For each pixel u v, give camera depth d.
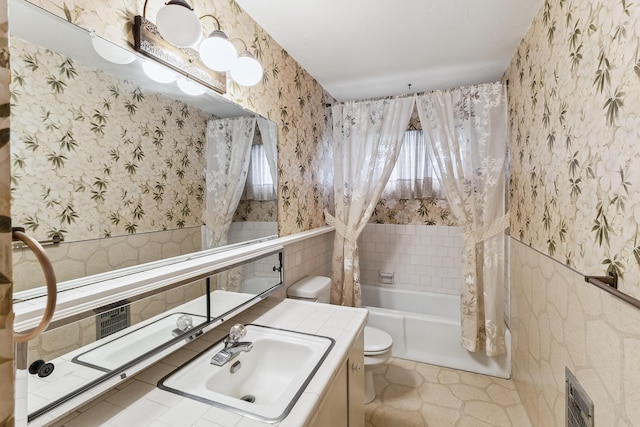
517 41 1.80
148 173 0.97
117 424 0.72
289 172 1.95
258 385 1.13
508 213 2.13
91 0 0.81
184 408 0.77
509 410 1.83
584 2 1.04
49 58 0.71
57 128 0.72
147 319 0.90
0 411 0.31
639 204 0.76
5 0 0.31
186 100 1.12
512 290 2.11
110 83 0.85
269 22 1.61
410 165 2.91
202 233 1.21
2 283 0.31
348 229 2.44
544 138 1.43
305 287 1.90
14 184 0.64
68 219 0.74
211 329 1.18
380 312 2.53
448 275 2.90
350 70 2.20
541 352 1.52
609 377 0.91
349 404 1.17
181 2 0.94
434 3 1.46
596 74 0.96
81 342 0.72
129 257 0.90
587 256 1.03
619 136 0.84
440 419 1.76
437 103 2.21
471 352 2.28
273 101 1.77
